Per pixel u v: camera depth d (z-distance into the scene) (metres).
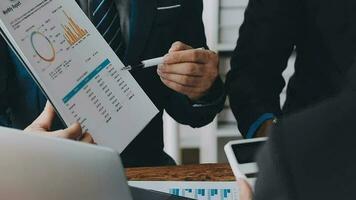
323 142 0.42
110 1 1.35
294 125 0.44
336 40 1.36
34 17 0.97
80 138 0.98
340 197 0.40
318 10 1.39
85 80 1.02
